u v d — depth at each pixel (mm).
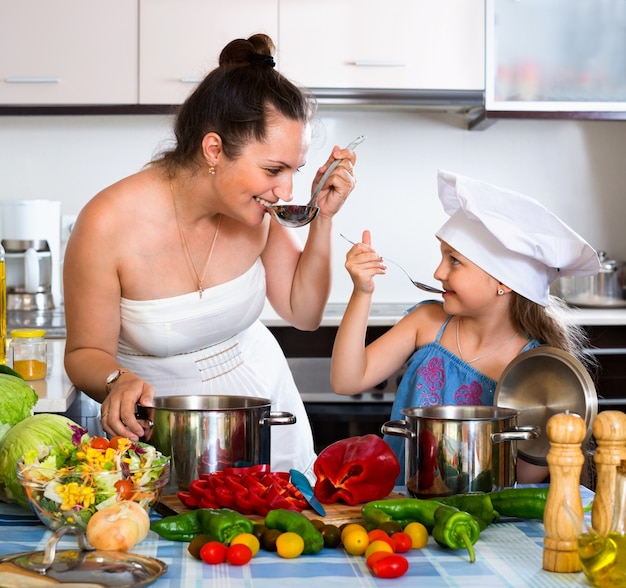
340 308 3553
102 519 1087
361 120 3771
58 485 1151
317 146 3756
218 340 1915
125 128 3730
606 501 1063
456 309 1762
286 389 2059
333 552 1130
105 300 1757
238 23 3381
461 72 3428
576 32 3459
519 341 1811
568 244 1681
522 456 1521
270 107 1541
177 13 3375
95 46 3379
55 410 1805
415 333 1913
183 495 1278
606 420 1066
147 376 1903
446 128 3799
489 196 1679
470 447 1296
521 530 1229
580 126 3826
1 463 1327
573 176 3838
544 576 1037
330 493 1362
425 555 1119
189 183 1693
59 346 2689
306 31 3395
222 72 1570
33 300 3479
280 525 1145
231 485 1250
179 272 1807
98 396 1673
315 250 1944
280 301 2039
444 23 3416
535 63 3457
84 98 3395
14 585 936
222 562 1083
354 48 3408
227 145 1558
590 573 992
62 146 3725
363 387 1845
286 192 1594
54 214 3486
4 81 3383
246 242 1864
